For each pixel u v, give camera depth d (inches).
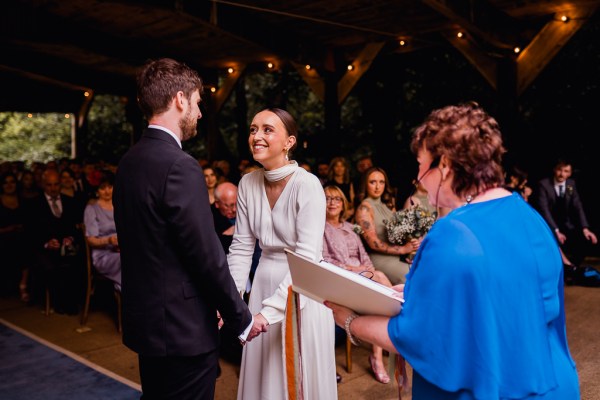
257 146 88.6
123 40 348.2
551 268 51.7
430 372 49.0
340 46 348.5
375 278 149.2
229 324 72.2
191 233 65.3
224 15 283.0
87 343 167.3
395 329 51.7
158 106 69.0
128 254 68.8
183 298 67.7
